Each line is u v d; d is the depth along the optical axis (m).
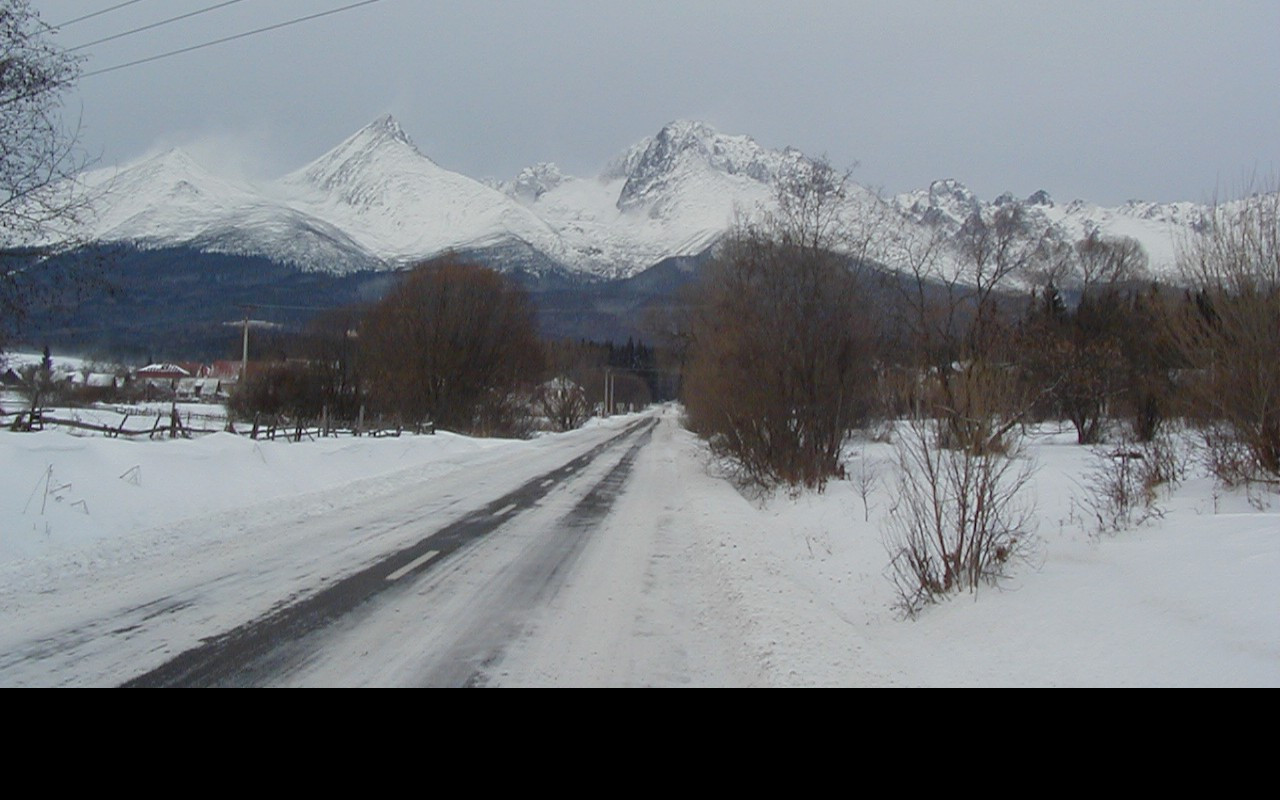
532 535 12.41
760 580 9.20
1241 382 11.52
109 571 9.05
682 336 37.84
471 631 7.04
